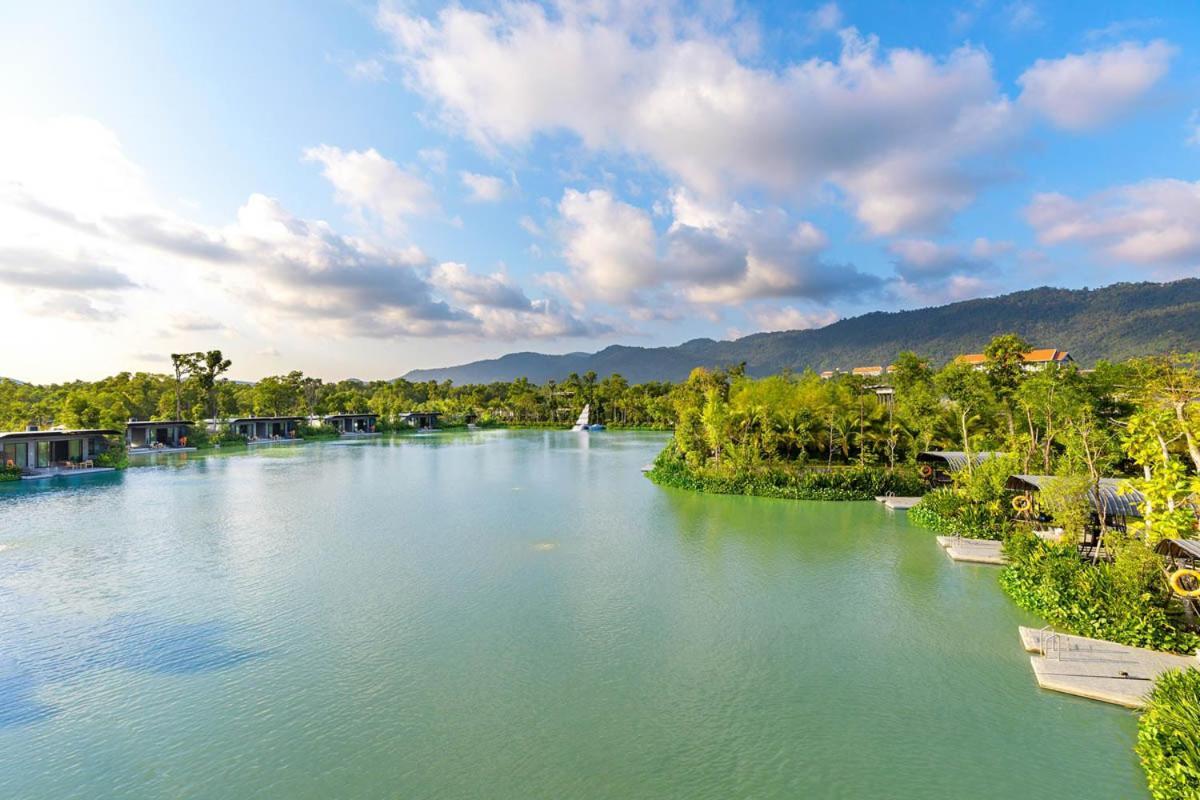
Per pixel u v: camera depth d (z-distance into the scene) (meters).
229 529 30.33
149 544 27.20
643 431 120.62
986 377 45.03
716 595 20.27
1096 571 17.83
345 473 53.25
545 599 19.91
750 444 47.38
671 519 32.81
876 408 51.47
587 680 14.36
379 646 16.23
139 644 16.33
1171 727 10.20
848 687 13.99
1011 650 15.90
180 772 10.85
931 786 10.45
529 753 11.45
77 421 60.84
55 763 11.12
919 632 17.12
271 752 11.47
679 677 14.51
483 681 14.27
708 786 10.47
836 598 19.95
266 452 74.25
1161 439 13.87
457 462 62.78
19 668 14.89
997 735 11.98
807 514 34.22
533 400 141.50
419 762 11.16
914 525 31.12
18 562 24.27
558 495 41.16
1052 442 39.56
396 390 157.25
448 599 19.88
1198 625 15.47
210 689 13.88
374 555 25.34
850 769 10.93
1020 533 24.16
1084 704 13.08
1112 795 10.20
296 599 19.89
